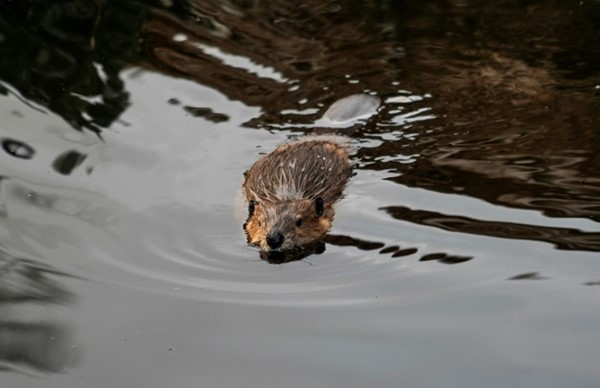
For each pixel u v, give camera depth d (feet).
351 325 35.88
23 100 52.54
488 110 52.95
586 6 62.64
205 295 38.06
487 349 34.17
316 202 44.19
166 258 40.83
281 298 37.93
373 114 52.95
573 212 43.16
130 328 35.65
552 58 57.62
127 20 61.16
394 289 38.32
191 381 32.83
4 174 46.24
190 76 56.49
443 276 38.99
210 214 44.50
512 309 36.42
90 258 40.32
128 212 44.09
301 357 33.99
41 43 57.52
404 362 33.58
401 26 61.98
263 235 42.68
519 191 45.21
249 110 53.67
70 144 49.37
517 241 41.16
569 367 33.01
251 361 33.83
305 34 61.46
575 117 51.72
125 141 50.03
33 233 41.83
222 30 61.46
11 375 33.12
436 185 46.32
